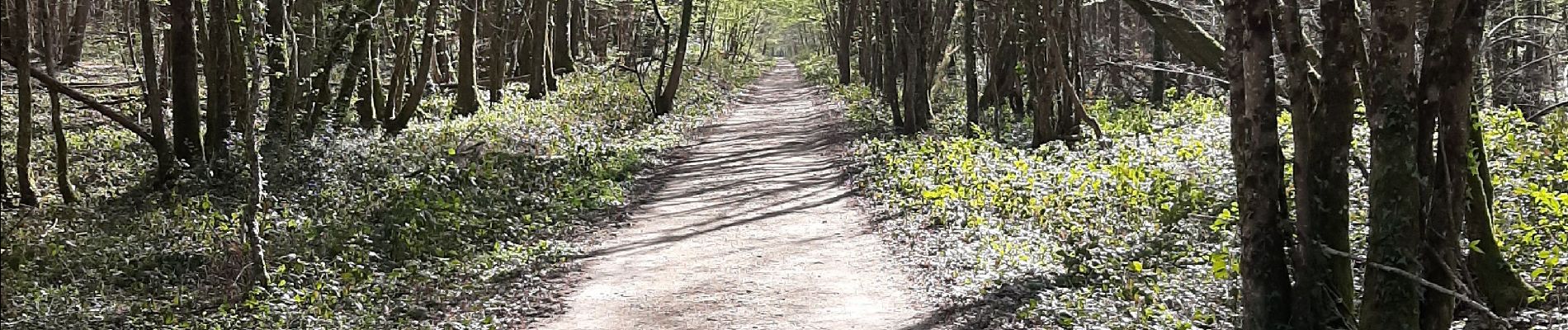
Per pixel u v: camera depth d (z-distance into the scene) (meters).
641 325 8.88
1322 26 6.25
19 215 13.52
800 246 12.09
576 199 14.80
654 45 40.53
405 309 9.46
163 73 22.42
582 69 39.28
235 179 14.84
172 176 15.27
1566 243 7.97
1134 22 30.80
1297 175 6.30
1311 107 6.67
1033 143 18.34
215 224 12.55
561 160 17.62
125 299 9.98
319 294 9.68
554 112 25.16
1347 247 6.46
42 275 10.75
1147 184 12.45
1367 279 6.06
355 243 11.85
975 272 9.95
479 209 13.63
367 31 18.92
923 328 8.42
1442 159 5.91
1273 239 6.37
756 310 9.22
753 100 39.94
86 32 35.56
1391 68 5.64
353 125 21.20
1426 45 5.70
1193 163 13.54
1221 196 11.40
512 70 35.91
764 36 83.06
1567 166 10.50
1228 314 7.62
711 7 44.84
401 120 21.27
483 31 30.06
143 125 22.08
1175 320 7.56
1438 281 6.00
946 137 20.91
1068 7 17.95
